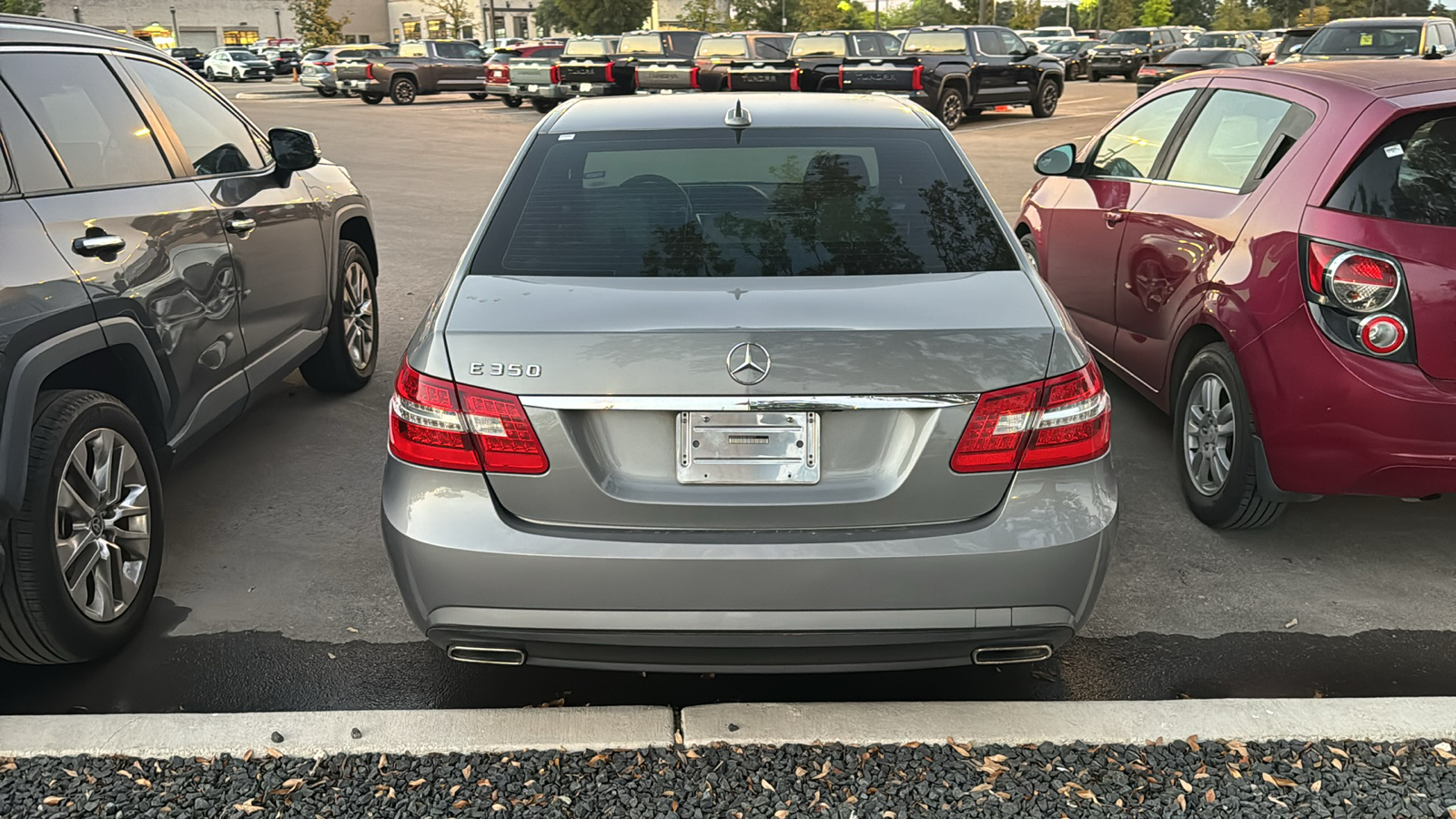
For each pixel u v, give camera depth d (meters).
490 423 2.45
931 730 2.76
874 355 2.41
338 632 3.38
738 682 3.13
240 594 3.60
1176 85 5.01
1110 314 4.96
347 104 31.78
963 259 2.82
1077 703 2.87
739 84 21.11
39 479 2.85
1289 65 4.38
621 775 2.61
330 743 2.71
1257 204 3.85
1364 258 3.35
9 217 2.90
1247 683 3.13
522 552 2.44
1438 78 3.75
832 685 3.12
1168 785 2.59
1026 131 20.75
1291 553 3.92
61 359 2.94
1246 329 3.70
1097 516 2.52
